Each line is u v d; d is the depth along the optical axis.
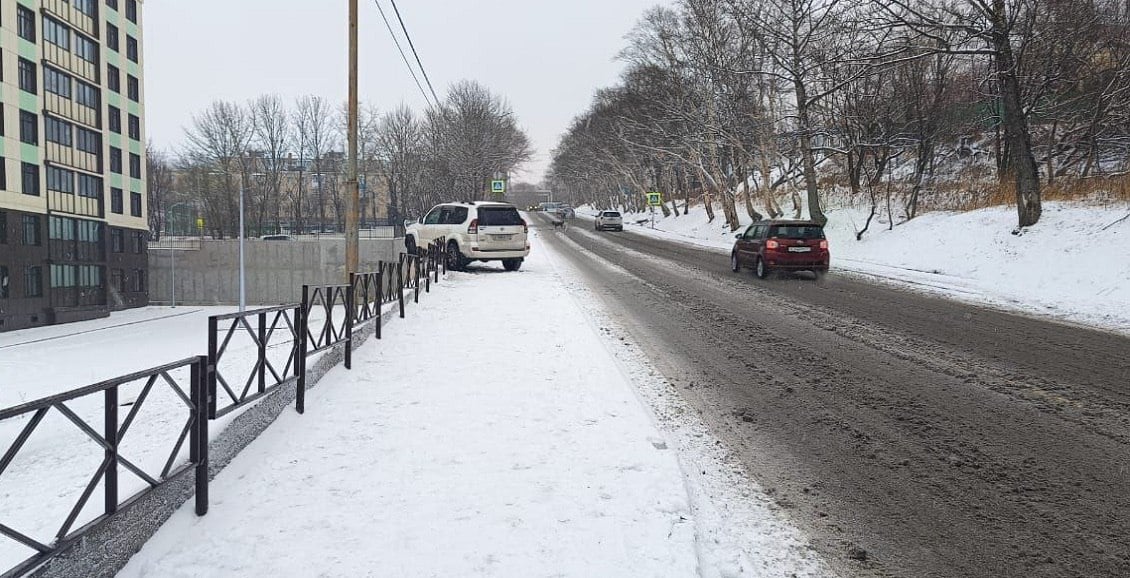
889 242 25.69
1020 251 18.69
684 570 3.81
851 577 3.86
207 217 82.88
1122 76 25.27
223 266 57.00
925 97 32.47
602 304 14.96
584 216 103.44
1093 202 20.28
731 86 37.47
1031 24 20.62
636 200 86.44
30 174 42.00
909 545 4.21
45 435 7.31
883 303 14.80
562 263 26.84
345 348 8.75
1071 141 29.48
